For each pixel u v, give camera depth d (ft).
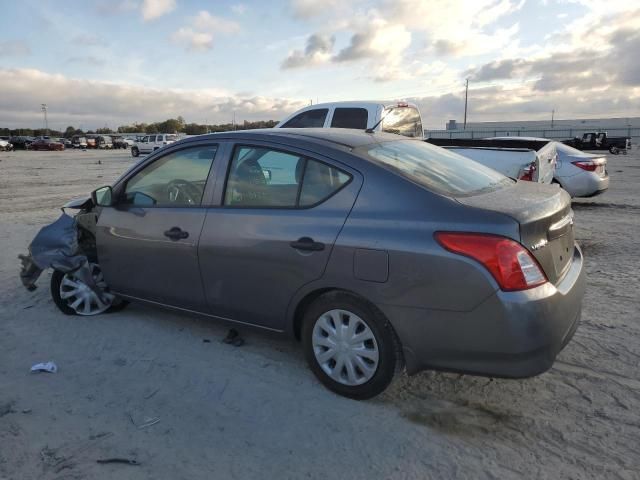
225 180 12.41
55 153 167.63
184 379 11.97
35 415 10.57
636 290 17.43
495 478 8.57
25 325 15.30
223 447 9.50
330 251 10.40
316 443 9.56
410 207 9.91
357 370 10.75
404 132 33.30
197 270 12.62
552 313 9.25
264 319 11.87
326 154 11.09
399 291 9.74
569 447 9.30
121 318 15.70
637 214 33.42
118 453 9.33
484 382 11.60
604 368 12.10
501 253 8.95
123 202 14.44
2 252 24.68
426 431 9.85
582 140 141.08
